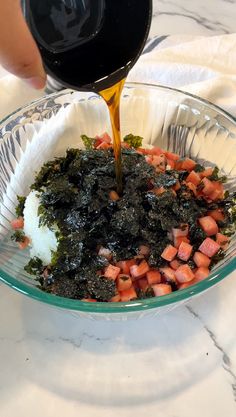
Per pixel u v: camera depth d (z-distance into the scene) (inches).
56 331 7.8
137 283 8.0
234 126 8.8
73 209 8.0
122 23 6.6
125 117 10.0
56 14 6.1
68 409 7.0
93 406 7.1
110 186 8.1
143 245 7.9
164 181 8.2
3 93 10.7
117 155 7.9
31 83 6.5
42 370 7.4
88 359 7.5
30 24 6.0
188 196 8.3
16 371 7.4
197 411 7.0
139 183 8.2
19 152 9.4
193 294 6.5
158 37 12.4
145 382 7.3
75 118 9.8
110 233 7.9
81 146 9.8
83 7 6.2
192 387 7.2
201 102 9.2
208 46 11.3
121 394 7.2
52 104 9.6
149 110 9.9
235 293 8.2
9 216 8.9
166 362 7.5
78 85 6.7
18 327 7.9
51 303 6.5
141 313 6.9
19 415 7.0
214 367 7.4
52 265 7.9
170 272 7.8
